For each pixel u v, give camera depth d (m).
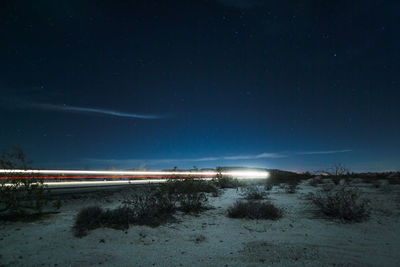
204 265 4.57
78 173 22.11
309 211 9.53
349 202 8.81
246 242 5.95
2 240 5.48
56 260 4.61
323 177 30.28
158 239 6.08
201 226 7.38
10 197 7.26
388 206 10.09
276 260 4.81
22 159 7.68
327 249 5.43
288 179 29.14
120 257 4.88
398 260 4.79
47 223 6.95
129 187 15.59
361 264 4.60
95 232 6.27
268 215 8.52
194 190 10.04
